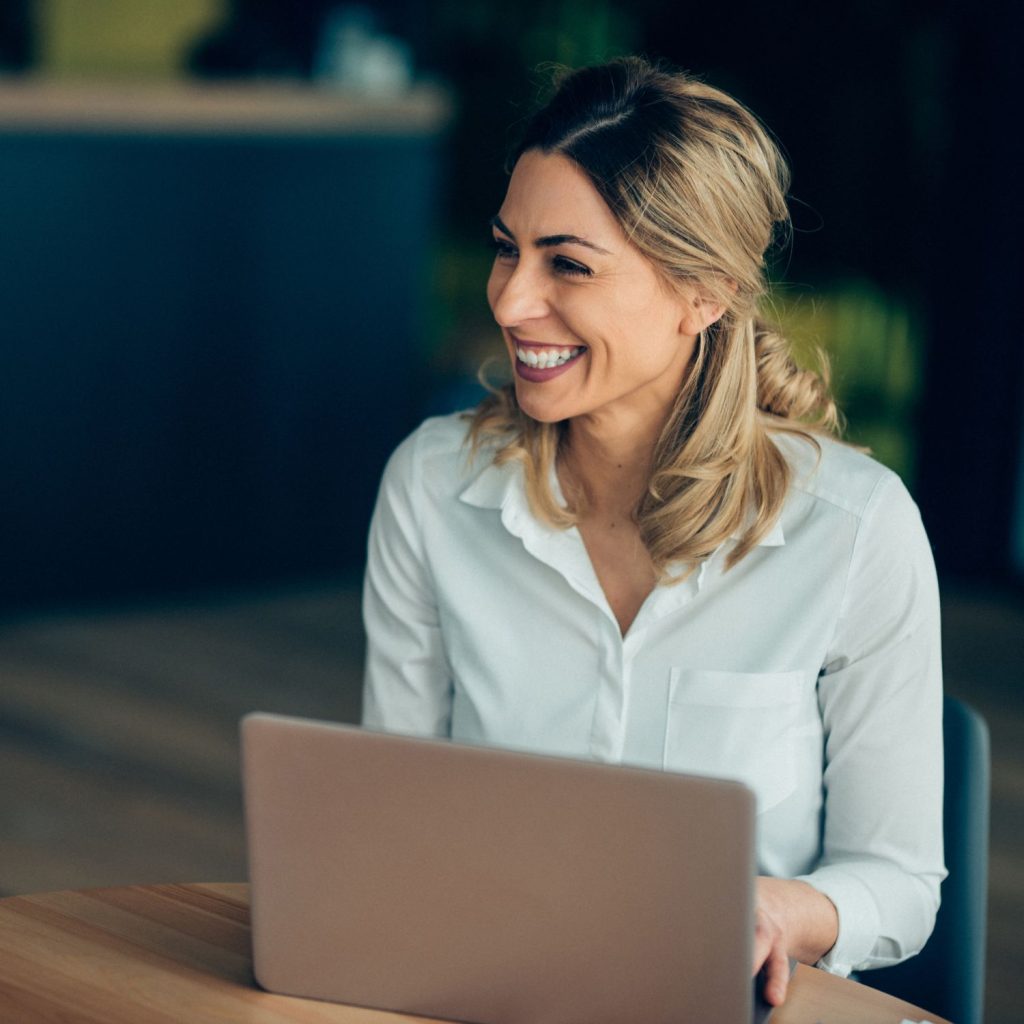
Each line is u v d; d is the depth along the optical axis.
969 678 5.01
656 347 1.74
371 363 5.82
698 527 1.80
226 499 5.60
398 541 1.98
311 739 1.31
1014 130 5.63
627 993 1.31
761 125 1.80
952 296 5.83
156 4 6.59
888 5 5.76
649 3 6.40
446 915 1.34
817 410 1.97
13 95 4.86
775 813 1.82
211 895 1.63
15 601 5.25
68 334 5.16
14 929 1.54
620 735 1.85
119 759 4.19
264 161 5.39
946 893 1.80
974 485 5.93
